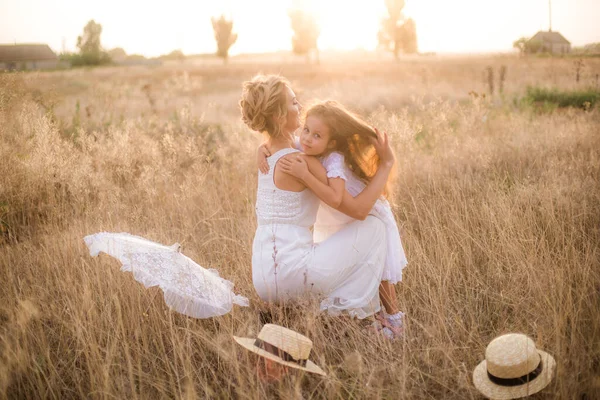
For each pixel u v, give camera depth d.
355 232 3.09
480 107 7.78
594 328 2.72
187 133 7.10
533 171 5.36
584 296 3.01
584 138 6.16
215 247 4.29
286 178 3.06
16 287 3.58
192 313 3.02
